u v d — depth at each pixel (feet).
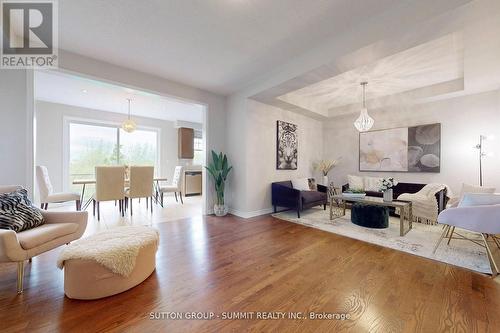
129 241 6.05
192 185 23.40
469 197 8.15
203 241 9.41
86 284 5.26
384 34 7.14
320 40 8.59
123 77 10.72
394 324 4.51
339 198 13.07
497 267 6.90
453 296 5.47
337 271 6.81
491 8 5.86
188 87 13.28
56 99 15.81
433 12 6.17
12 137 8.22
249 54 9.62
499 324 4.48
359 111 17.16
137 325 4.50
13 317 4.68
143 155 21.53
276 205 14.65
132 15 7.08
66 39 8.41
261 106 14.57
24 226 6.41
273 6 6.69
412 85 13.33
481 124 12.61
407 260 7.57
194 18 7.24
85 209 15.23
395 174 16.14
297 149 17.54
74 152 17.63
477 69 9.55
